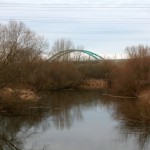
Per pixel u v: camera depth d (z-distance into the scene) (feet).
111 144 83.46
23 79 191.83
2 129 104.17
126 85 198.18
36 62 211.41
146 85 190.08
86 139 89.20
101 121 115.75
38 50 214.28
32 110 142.10
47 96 200.75
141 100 158.81
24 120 119.96
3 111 129.90
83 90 259.60
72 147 81.46
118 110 135.44
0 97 130.93
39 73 228.63
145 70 195.21
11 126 108.88
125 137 90.48
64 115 130.82
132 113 114.01
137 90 192.24
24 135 95.91
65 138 90.99
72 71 275.18
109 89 252.83
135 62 197.77
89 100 184.96
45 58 247.09
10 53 130.93
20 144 85.61
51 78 254.27
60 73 263.70
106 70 301.43
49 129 103.55
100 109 148.05
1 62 129.08
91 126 106.93
